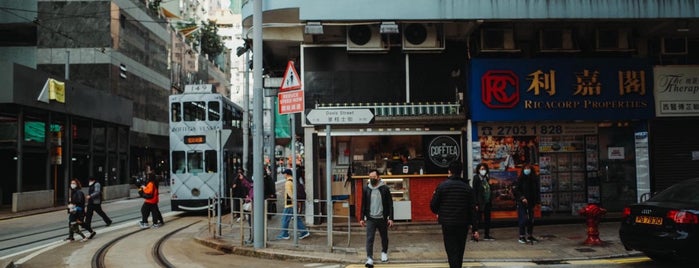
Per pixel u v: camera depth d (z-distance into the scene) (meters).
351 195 13.57
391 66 13.59
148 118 46.91
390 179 13.10
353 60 13.59
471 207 7.13
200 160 19.95
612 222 13.06
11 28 40.09
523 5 12.14
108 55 39.03
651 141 13.52
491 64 12.99
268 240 11.61
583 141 13.75
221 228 13.58
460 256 7.10
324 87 13.49
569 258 9.10
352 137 13.71
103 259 10.39
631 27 13.47
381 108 13.27
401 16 12.16
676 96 13.38
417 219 12.97
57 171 30.16
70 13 39.16
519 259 9.09
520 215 10.69
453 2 12.16
